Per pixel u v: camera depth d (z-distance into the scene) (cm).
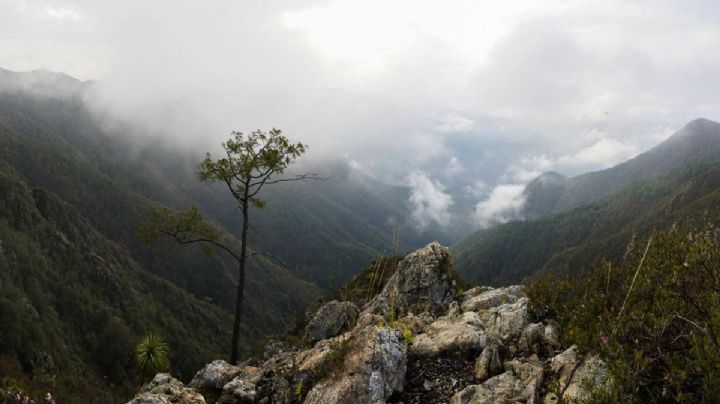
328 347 1102
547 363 873
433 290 1792
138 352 2622
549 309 1084
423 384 943
